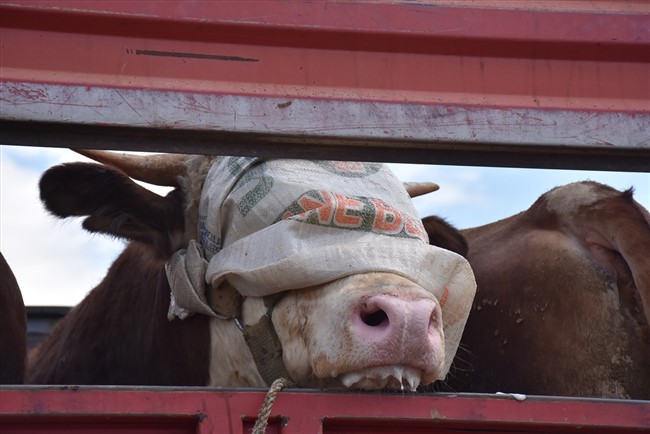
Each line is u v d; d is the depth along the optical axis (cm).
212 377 456
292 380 389
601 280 518
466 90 292
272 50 281
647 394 515
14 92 262
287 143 285
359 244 372
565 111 296
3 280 457
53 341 589
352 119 282
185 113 272
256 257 390
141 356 505
